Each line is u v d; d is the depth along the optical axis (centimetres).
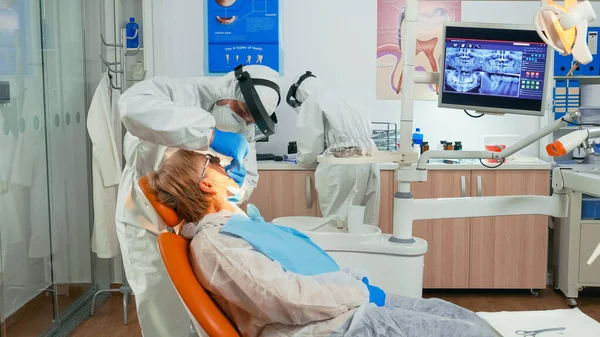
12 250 290
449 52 244
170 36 435
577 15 154
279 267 160
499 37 239
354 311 160
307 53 437
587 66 418
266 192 403
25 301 303
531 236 405
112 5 418
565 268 403
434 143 442
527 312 149
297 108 395
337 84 439
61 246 351
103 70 416
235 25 434
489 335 142
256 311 157
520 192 402
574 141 171
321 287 159
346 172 373
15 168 294
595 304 401
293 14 434
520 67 239
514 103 242
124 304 364
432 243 407
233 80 244
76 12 373
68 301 364
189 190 176
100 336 342
